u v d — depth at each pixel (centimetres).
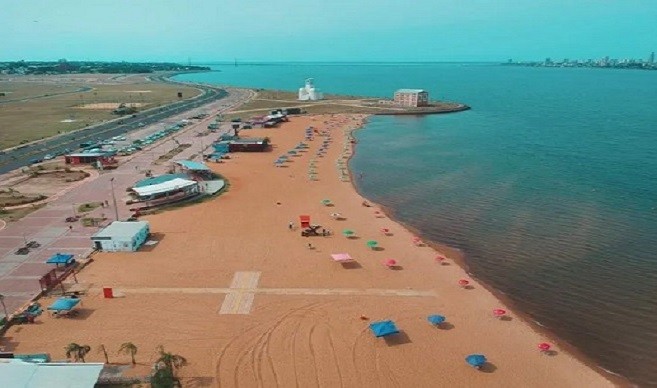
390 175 9950
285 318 4566
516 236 6606
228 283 5241
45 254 5906
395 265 5706
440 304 4869
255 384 3681
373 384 3691
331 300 4900
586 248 6153
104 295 4931
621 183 8881
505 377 3800
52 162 10688
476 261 5881
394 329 4234
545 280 5388
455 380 3753
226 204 7925
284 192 8619
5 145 12556
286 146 12631
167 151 11844
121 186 8794
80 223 6919
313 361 3953
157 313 4650
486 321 4584
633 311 4759
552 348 4188
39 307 4688
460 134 14562
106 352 4028
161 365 3697
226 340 4222
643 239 6378
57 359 3953
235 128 14088
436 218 7388
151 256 5916
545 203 7900
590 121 16462
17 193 8356
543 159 10950
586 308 4825
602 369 3934
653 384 3772
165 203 7819
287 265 5684
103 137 13775
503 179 9394
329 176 9731
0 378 3266
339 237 6544
